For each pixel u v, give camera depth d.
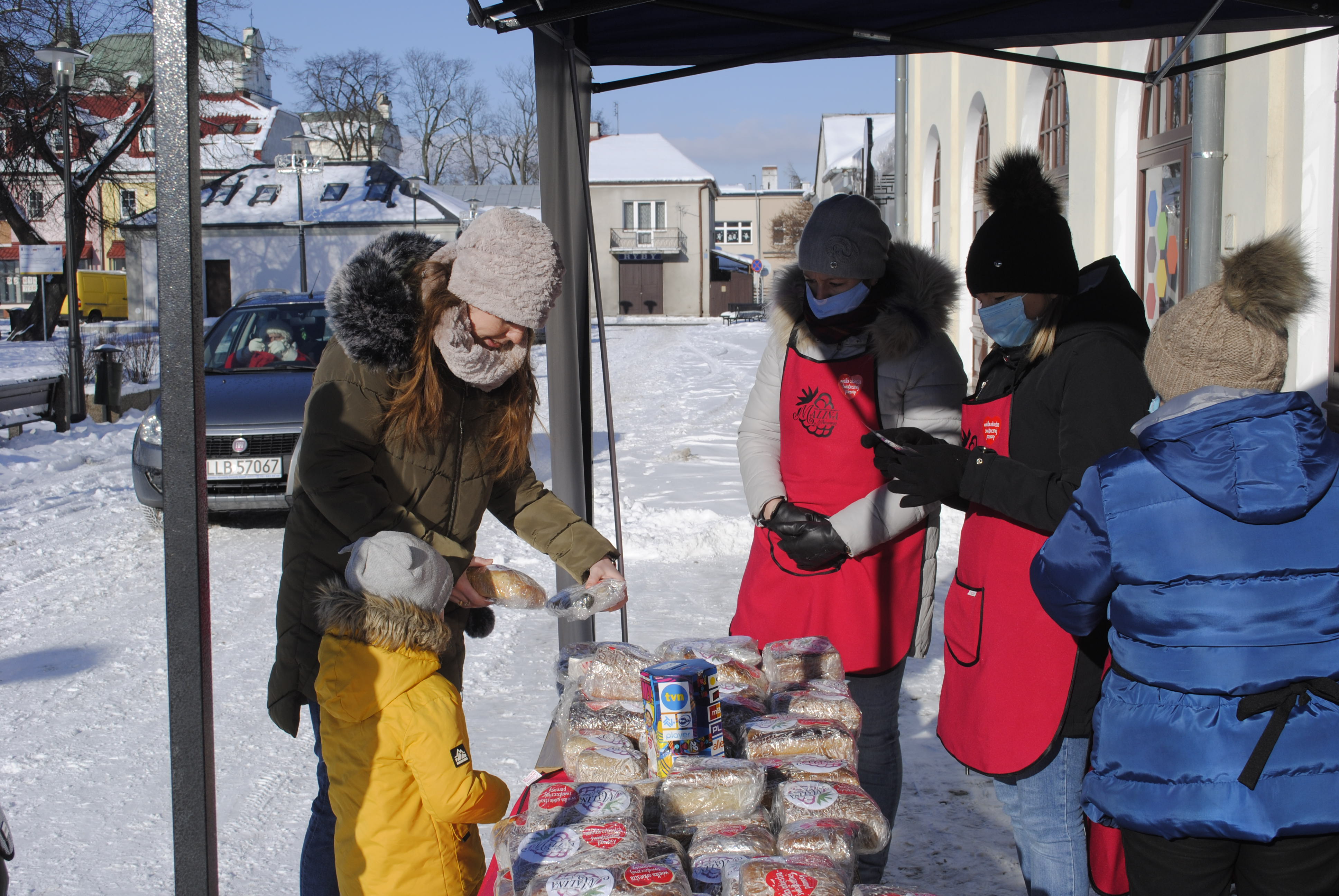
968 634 2.44
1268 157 5.30
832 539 2.68
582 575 2.64
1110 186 7.95
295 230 43.28
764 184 72.69
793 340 2.90
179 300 1.53
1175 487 1.83
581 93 3.43
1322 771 1.76
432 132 65.69
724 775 1.94
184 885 1.60
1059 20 3.65
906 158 12.70
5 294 52.75
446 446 2.35
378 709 2.14
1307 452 1.76
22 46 24.80
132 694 4.59
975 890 2.88
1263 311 1.81
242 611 5.81
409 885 2.17
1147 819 1.85
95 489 9.48
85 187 28.00
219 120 49.06
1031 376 2.35
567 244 3.16
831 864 1.69
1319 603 1.77
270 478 7.35
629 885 1.63
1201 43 4.95
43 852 3.23
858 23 3.44
